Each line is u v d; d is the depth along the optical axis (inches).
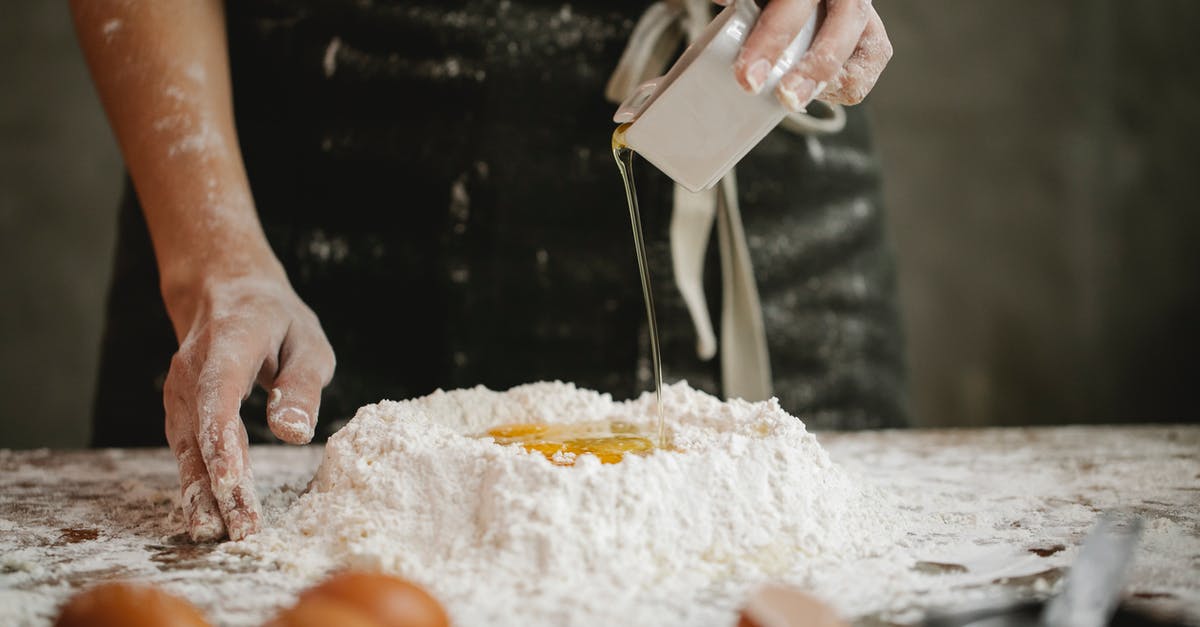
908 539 39.4
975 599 32.2
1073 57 197.5
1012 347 196.9
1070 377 197.3
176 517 42.8
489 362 70.2
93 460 59.2
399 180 68.9
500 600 31.1
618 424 45.4
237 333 44.6
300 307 49.9
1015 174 197.0
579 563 33.5
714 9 65.9
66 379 170.1
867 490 45.3
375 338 70.1
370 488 37.8
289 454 61.1
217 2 60.4
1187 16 197.2
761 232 73.7
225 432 40.0
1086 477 53.1
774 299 74.7
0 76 170.1
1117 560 32.9
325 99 69.1
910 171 195.2
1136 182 199.2
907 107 195.0
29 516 44.1
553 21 68.5
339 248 69.7
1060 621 28.8
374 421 41.6
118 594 26.9
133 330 69.8
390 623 27.0
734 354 69.7
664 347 70.9
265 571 35.4
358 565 34.3
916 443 66.8
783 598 27.9
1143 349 198.5
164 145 53.5
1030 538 39.6
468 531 35.4
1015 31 196.4
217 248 50.8
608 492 34.9
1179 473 54.0
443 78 68.2
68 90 171.5
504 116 68.6
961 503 46.3
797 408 76.2
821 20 37.1
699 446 39.0
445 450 38.2
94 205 171.9
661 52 65.6
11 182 169.8
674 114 36.5
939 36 195.2
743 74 34.9
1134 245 198.8
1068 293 197.8
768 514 36.7
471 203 68.9
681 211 66.7
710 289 70.9
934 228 195.9
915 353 195.8
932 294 196.2
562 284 70.0
